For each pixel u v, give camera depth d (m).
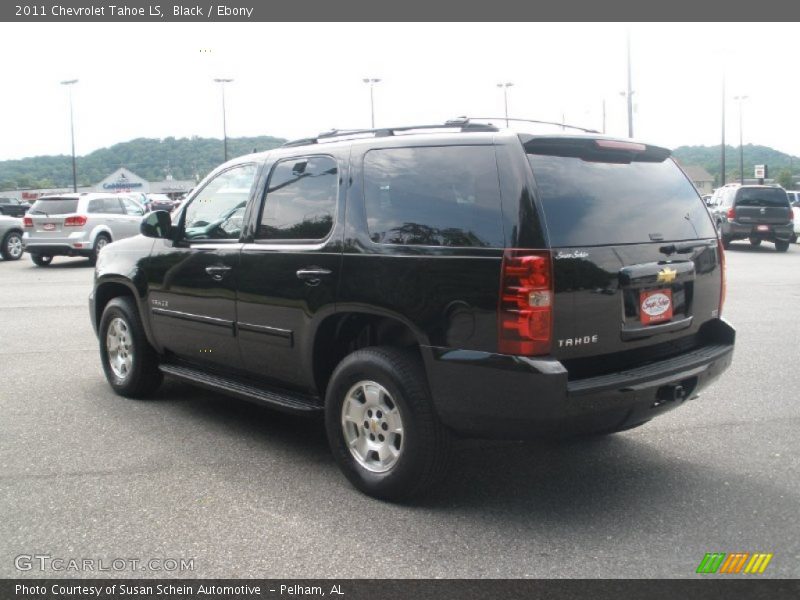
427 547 3.59
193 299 5.35
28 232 18.31
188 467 4.66
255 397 4.89
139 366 6.05
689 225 4.40
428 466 3.92
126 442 5.13
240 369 5.16
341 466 4.30
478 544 3.62
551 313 3.56
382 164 4.25
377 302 4.05
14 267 18.55
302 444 5.11
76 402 6.14
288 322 4.60
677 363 4.11
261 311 4.78
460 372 3.72
